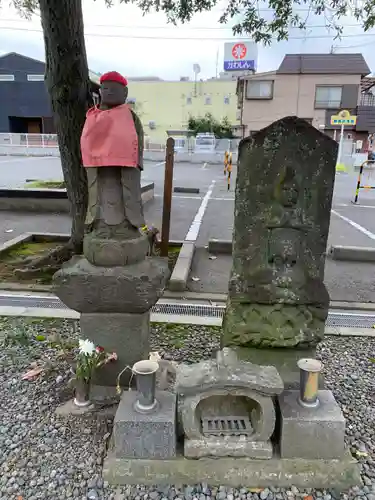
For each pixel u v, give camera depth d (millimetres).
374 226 9031
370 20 5645
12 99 28500
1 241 7301
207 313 4508
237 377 2303
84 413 2850
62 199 9609
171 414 2350
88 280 2822
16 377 3262
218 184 15641
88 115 2701
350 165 21453
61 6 4359
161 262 3141
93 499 2211
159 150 26016
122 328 2955
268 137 2742
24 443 2586
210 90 33188
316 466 2336
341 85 24359
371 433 2721
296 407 2396
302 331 3004
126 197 2807
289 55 25141
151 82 33531
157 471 2314
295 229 2877
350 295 5199
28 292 4969
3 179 15008
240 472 2316
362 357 3691
